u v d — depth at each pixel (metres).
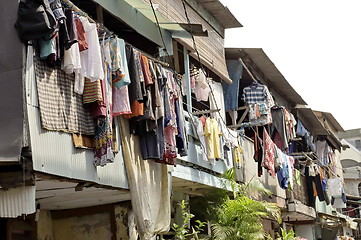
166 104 9.41
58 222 10.48
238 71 16.52
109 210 10.28
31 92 6.57
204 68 14.23
